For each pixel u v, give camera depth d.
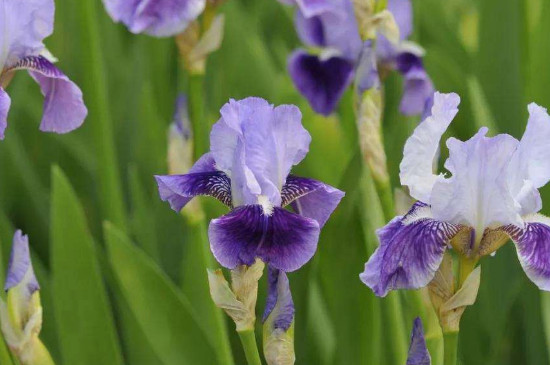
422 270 0.99
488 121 1.37
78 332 1.23
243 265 1.00
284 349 1.00
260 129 0.99
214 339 1.25
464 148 0.99
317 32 1.36
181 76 1.90
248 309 1.00
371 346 1.23
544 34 1.41
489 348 1.39
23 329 1.07
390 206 1.14
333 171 1.39
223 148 1.01
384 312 1.21
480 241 1.01
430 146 1.01
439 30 1.85
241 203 1.00
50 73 1.11
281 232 0.97
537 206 1.01
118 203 1.37
